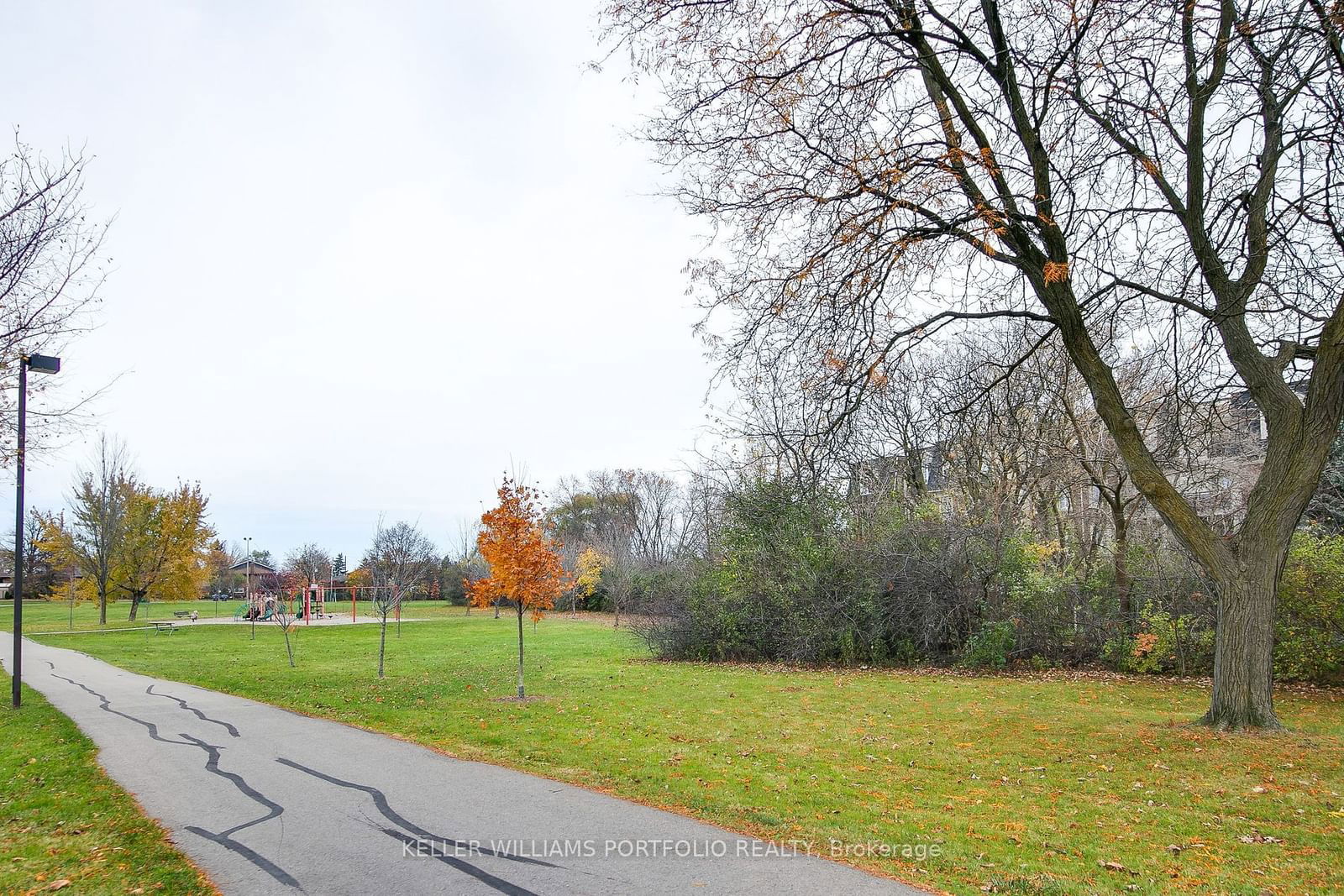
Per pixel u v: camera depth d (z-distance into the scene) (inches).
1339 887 199.5
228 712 498.6
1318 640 574.2
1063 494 923.4
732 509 877.8
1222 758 329.4
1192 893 195.8
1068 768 328.8
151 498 1637.6
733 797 286.5
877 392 417.7
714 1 348.2
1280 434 379.2
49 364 423.2
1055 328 428.8
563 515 2506.2
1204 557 391.5
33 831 254.8
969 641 729.6
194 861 225.5
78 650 1019.9
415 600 2496.3
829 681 650.2
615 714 477.7
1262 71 331.9
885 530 800.3
